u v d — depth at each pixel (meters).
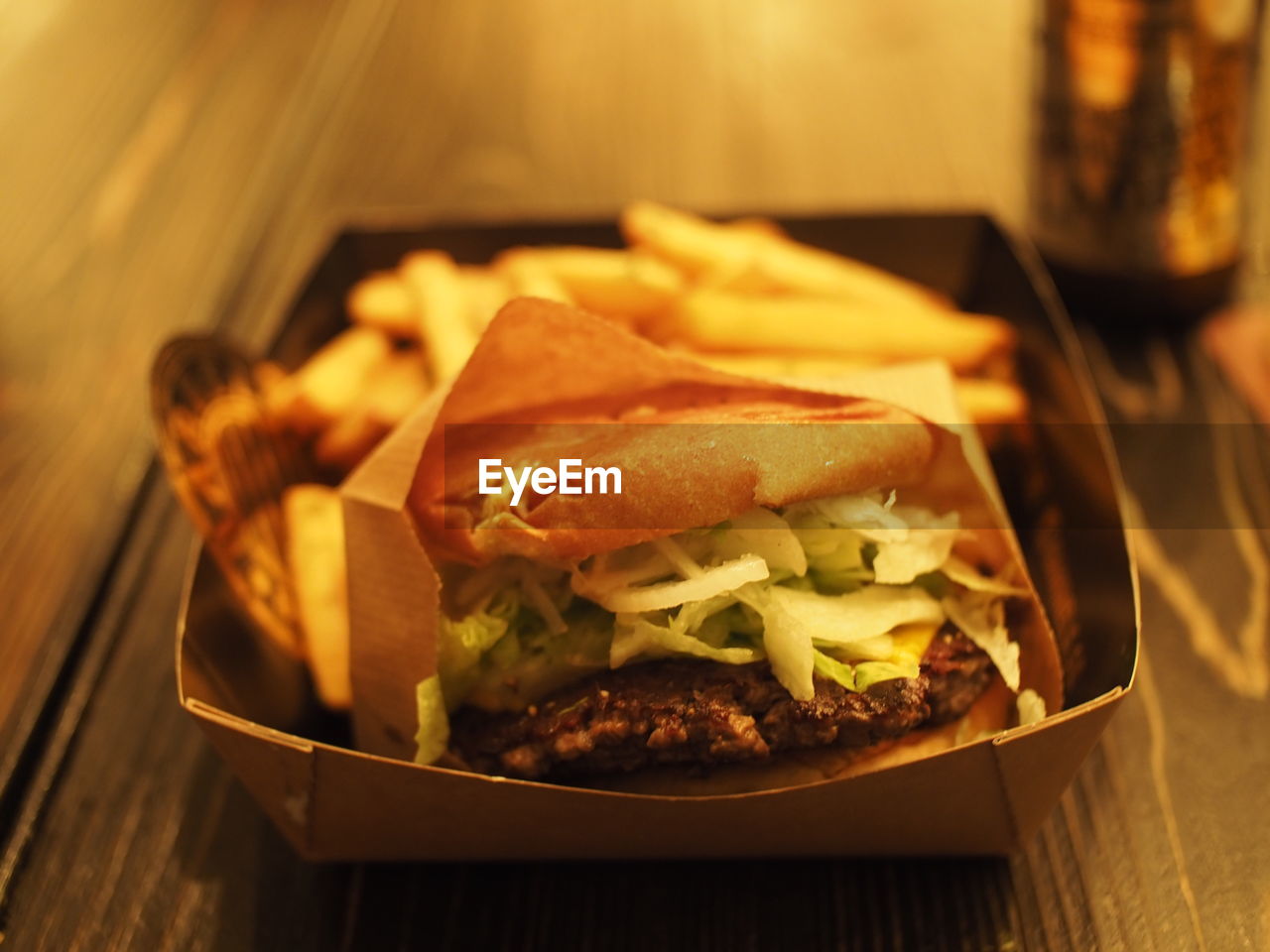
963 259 0.46
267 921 0.36
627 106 0.62
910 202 0.55
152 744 0.39
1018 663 0.35
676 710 0.34
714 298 0.44
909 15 0.68
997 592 0.35
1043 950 0.34
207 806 0.38
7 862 0.37
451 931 0.35
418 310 0.45
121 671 0.41
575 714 0.34
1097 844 0.36
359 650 0.35
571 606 0.35
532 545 0.34
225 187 0.58
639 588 0.34
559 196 0.57
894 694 0.34
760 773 0.34
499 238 0.48
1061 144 0.46
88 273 0.54
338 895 0.36
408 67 0.68
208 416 0.39
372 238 0.48
